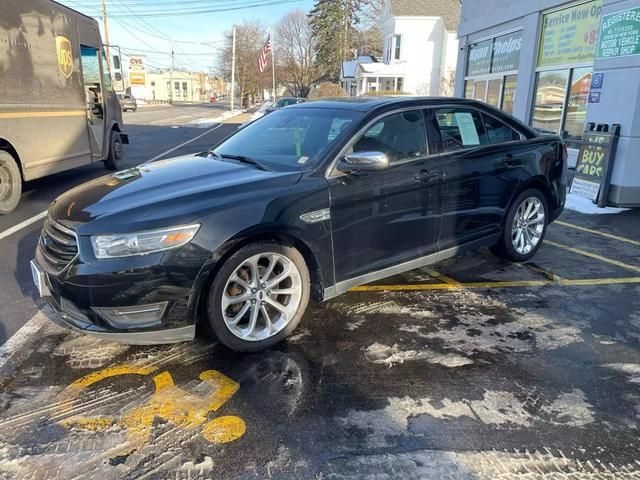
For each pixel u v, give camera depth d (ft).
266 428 8.45
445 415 8.85
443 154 13.70
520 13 36.14
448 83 115.24
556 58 33.01
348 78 151.84
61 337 11.52
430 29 121.08
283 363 10.52
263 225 10.26
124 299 9.44
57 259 10.10
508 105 39.73
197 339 11.44
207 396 9.33
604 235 20.66
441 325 12.34
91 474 7.40
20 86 23.38
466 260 17.25
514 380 9.98
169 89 339.36
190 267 9.61
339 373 10.16
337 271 11.80
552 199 17.07
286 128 13.61
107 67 34.99
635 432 8.46
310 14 199.82
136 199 10.36
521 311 13.19
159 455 7.80
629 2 23.71
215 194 10.31
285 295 11.36
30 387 9.58
